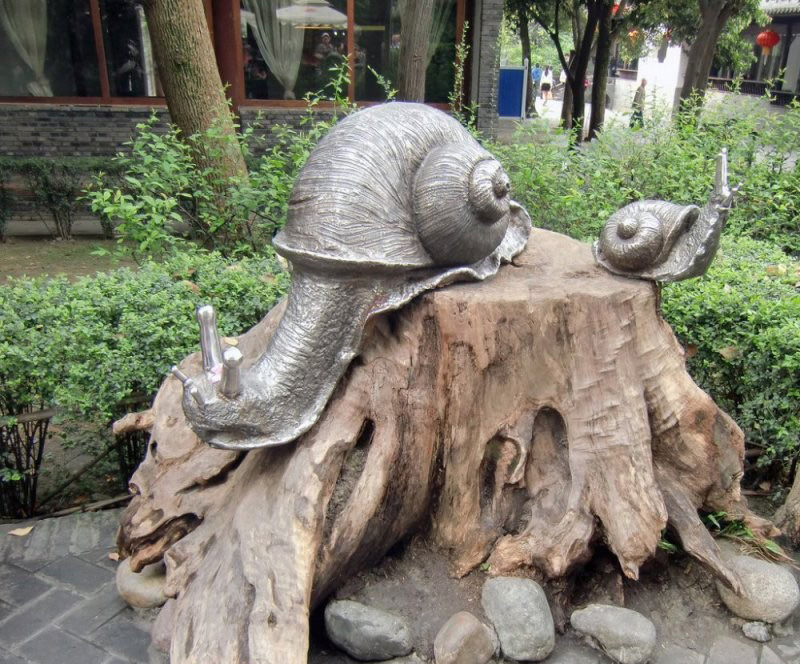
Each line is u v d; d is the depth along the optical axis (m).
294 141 5.93
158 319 3.65
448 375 2.79
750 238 5.86
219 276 4.19
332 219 2.56
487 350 2.75
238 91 10.12
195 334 3.67
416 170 2.73
